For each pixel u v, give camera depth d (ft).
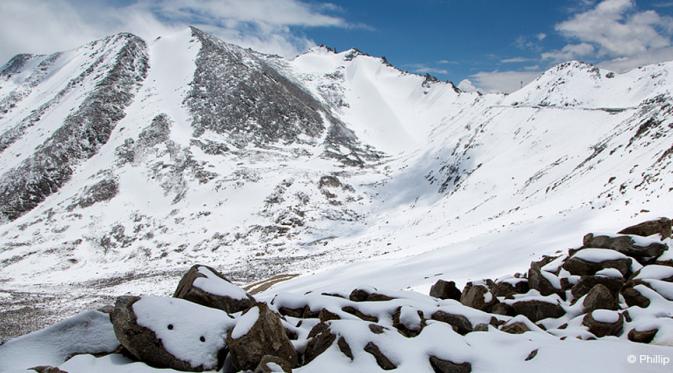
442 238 157.38
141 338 24.70
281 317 31.73
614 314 29.58
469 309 31.71
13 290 180.75
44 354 25.54
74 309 141.69
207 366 24.66
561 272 39.60
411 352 24.73
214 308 28.60
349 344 25.53
